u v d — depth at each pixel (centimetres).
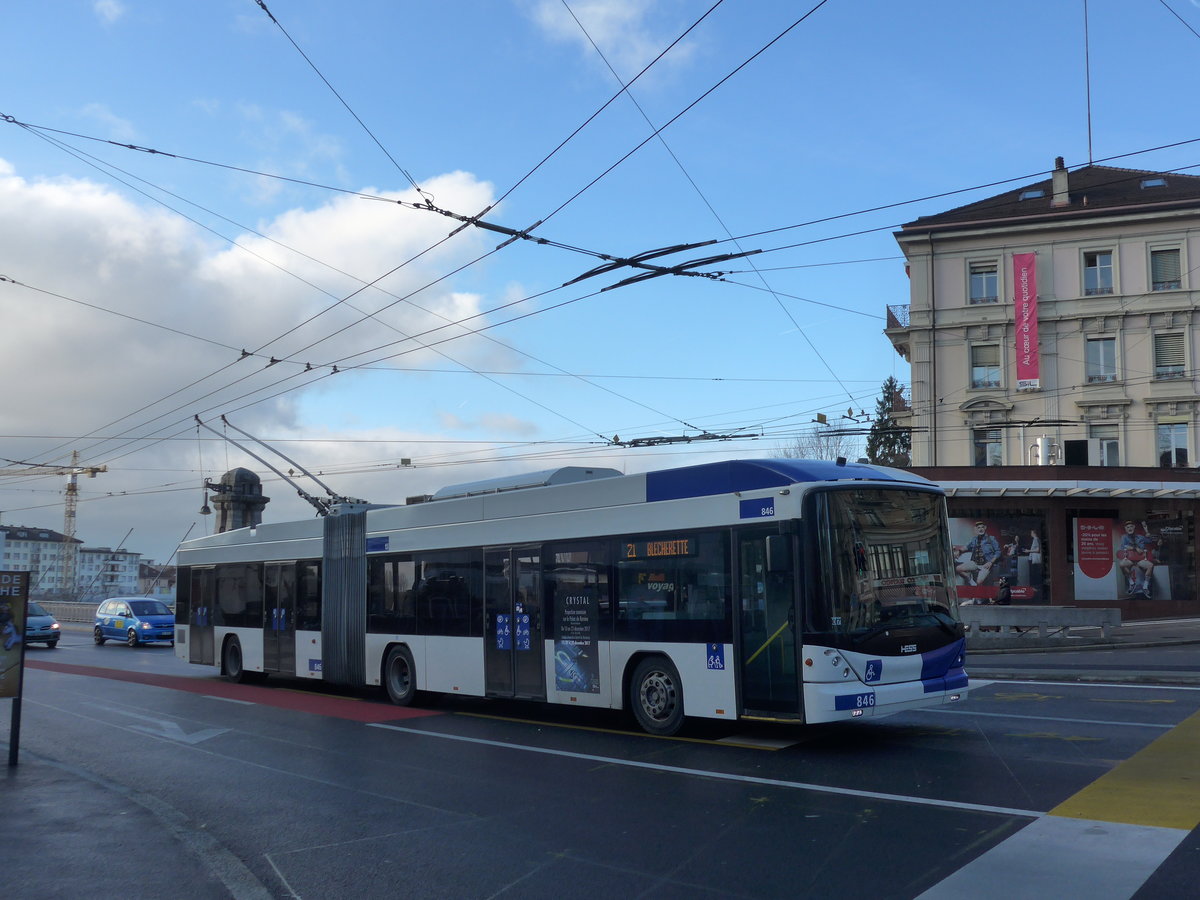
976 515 3484
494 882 622
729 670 1065
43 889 606
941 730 1124
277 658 1850
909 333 4238
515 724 1310
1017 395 4047
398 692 1558
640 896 584
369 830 764
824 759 970
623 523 1211
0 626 1015
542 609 1305
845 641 984
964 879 581
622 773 945
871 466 1123
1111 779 827
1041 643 2389
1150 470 3381
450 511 1485
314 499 2173
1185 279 3878
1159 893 545
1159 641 2352
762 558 1047
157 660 2719
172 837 731
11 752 1016
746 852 659
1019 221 4072
